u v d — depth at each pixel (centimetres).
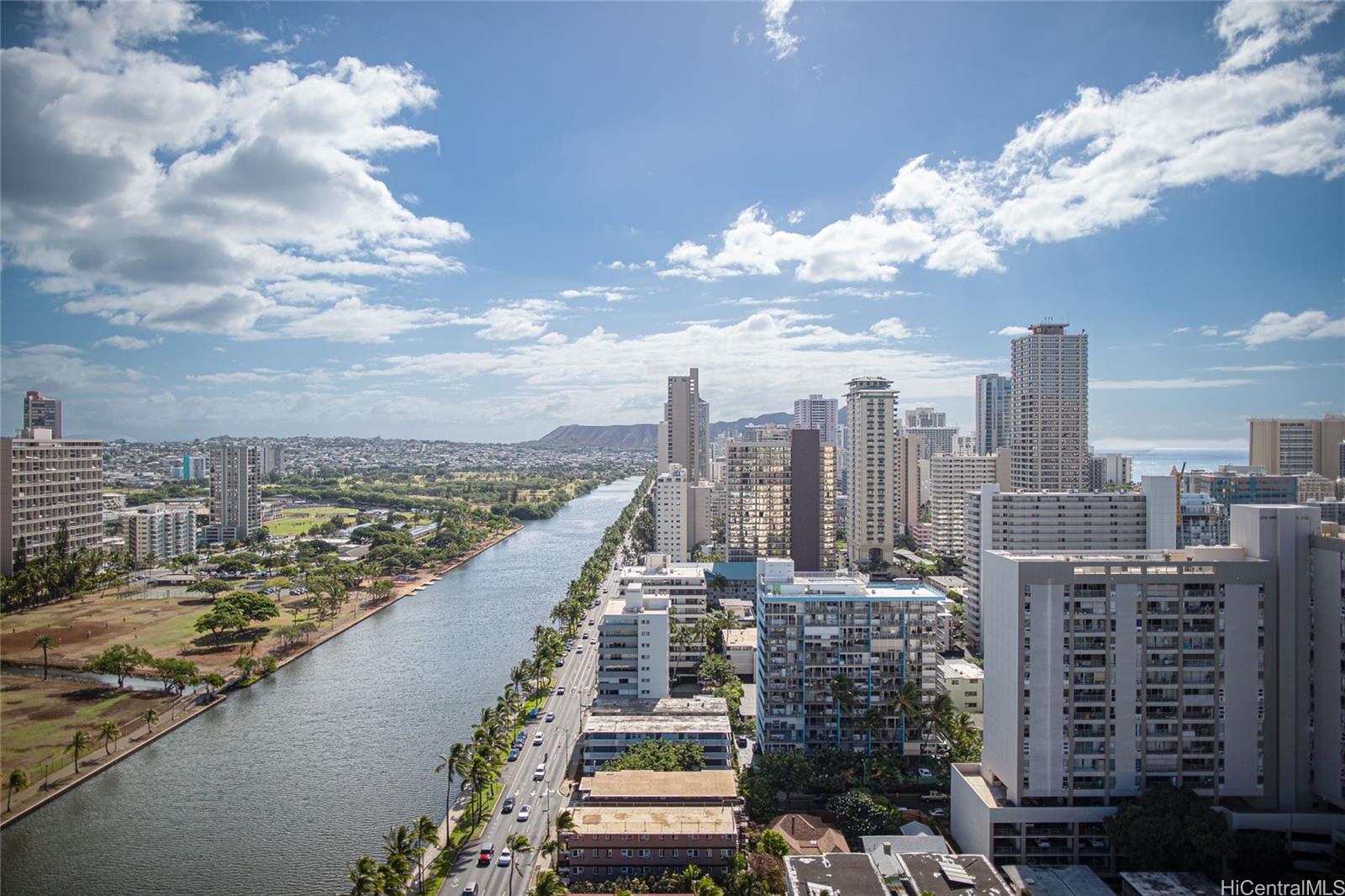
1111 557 16862
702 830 16038
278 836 18112
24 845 17850
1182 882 14275
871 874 13188
